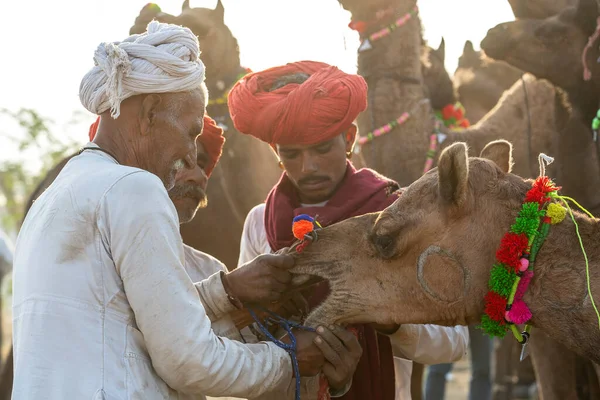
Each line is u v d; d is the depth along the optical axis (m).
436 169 3.69
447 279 3.52
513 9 6.56
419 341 3.89
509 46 6.17
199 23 6.43
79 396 2.92
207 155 4.44
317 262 3.62
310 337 3.46
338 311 3.60
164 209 3.08
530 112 6.52
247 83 4.07
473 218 3.52
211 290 3.47
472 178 3.57
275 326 3.81
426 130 6.30
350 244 3.62
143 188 3.06
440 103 7.20
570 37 6.06
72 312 2.99
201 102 3.39
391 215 3.55
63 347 2.96
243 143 6.46
